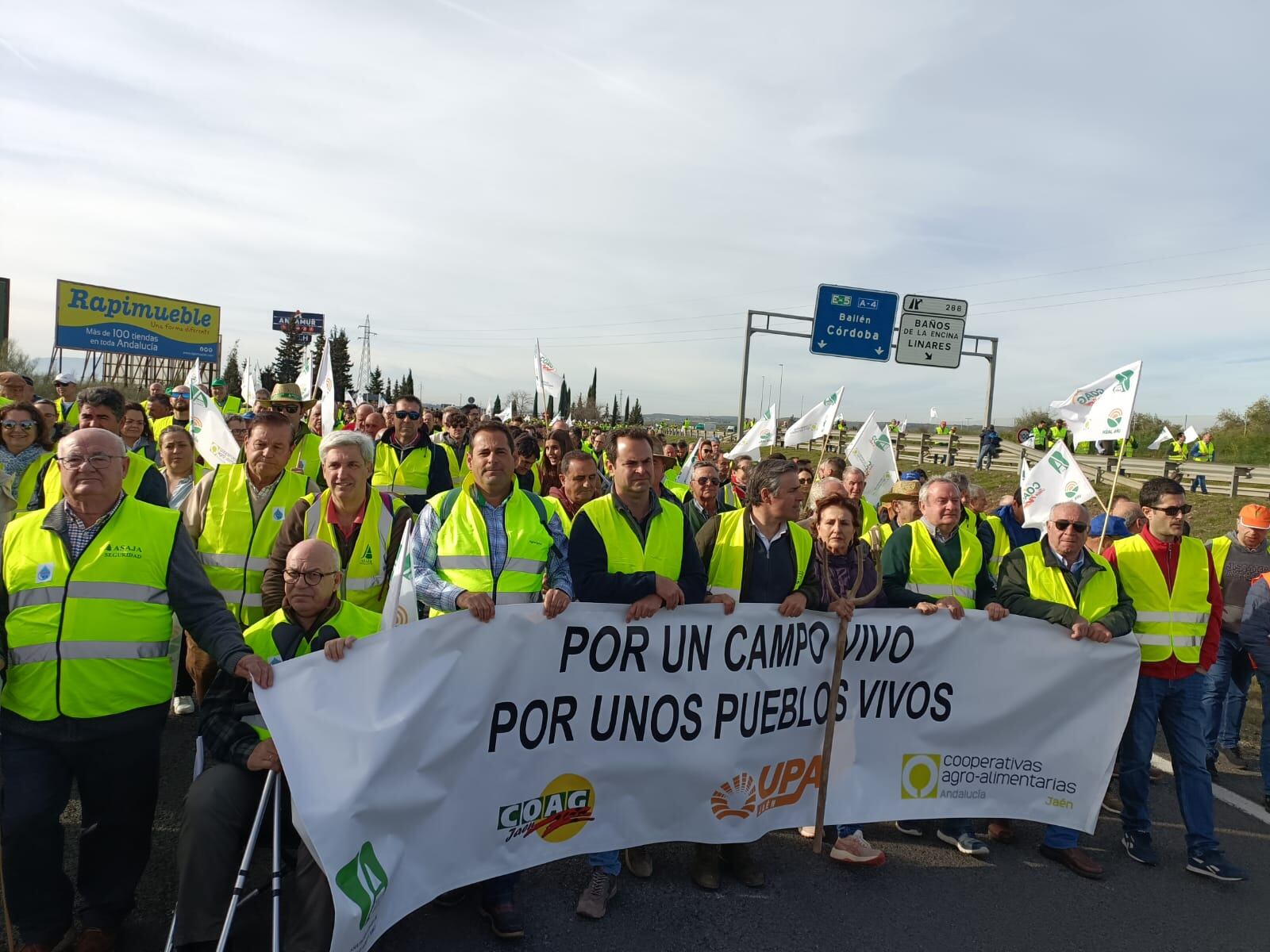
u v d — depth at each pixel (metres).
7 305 30.62
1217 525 17.48
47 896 3.07
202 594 3.26
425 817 3.24
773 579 4.22
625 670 3.79
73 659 3.04
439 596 3.64
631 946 3.46
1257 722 7.08
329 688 3.02
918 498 6.44
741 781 4.06
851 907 3.88
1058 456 7.54
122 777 3.16
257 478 4.65
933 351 18.83
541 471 8.01
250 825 3.05
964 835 4.52
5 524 4.39
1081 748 4.62
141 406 7.40
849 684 4.34
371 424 9.36
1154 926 3.88
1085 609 4.61
